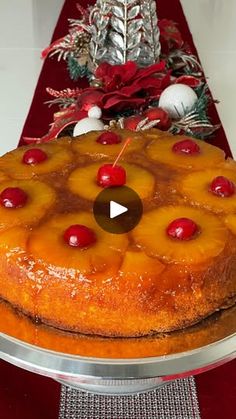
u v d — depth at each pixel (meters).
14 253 0.49
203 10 1.55
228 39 1.38
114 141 0.63
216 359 0.45
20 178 0.57
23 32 1.41
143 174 0.57
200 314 0.49
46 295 0.48
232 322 0.49
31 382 0.55
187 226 0.49
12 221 0.51
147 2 0.91
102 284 0.47
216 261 0.49
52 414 0.53
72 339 0.47
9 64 1.25
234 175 0.58
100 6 0.93
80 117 0.87
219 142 0.92
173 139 0.63
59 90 1.09
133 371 0.44
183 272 0.48
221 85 1.15
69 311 0.48
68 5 1.46
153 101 0.90
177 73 1.06
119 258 0.48
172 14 1.42
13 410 0.53
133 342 0.47
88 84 1.11
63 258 0.48
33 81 1.19
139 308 0.47
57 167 0.58
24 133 0.96
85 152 0.61
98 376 0.44
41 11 1.54
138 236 0.50
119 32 0.93
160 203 0.54
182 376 0.44
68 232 0.49
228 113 1.05
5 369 0.56
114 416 0.53
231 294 0.51
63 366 0.45
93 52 0.97
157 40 0.94
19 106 1.09
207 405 0.54
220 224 0.51
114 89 0.90
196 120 0.85
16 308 0.50
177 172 0.58
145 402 0.54
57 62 1.18
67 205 0.53
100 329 0.48
